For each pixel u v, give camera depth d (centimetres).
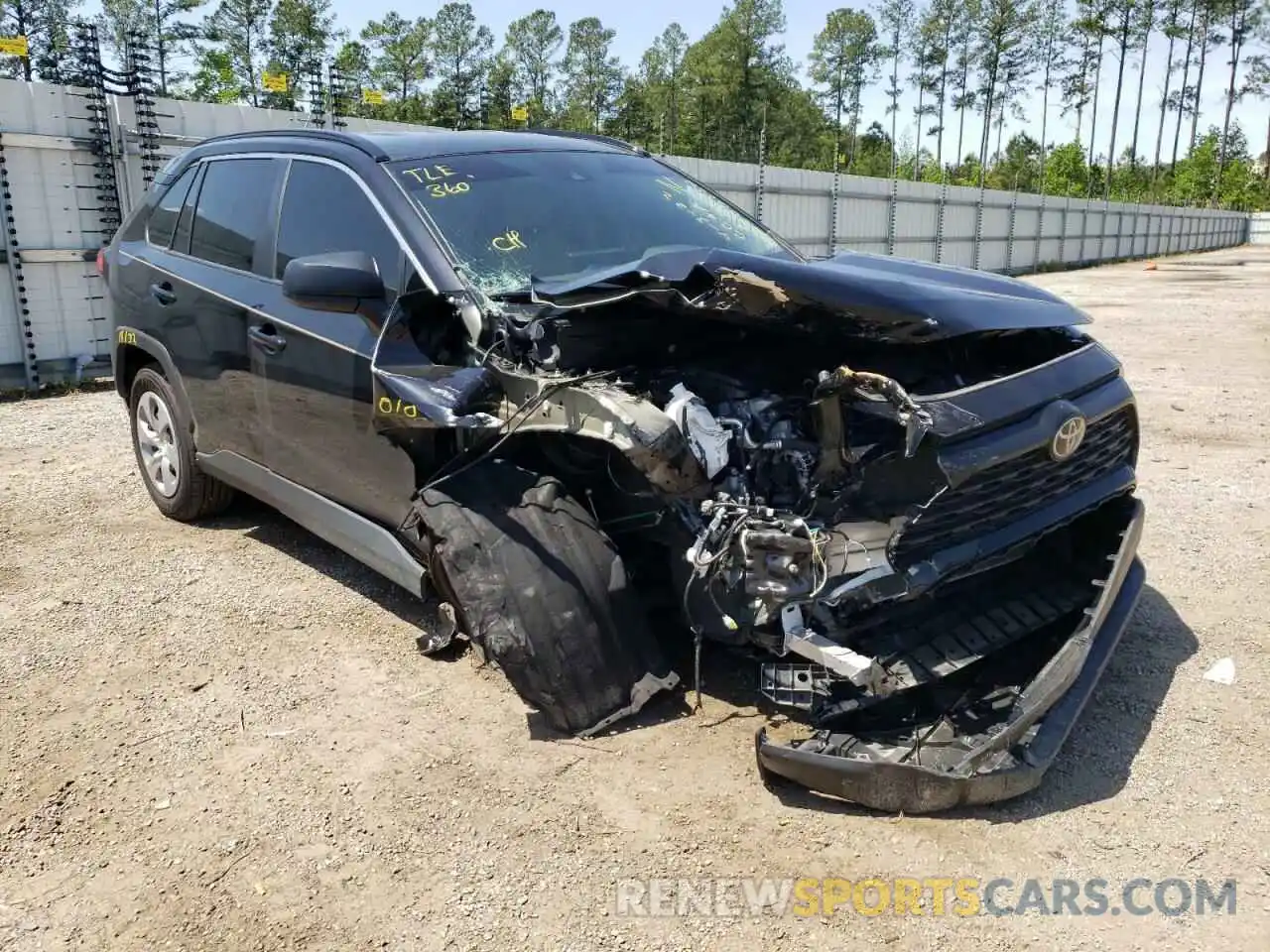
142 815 298
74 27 1006
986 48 6450
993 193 3156
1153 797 299
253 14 4369
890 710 309
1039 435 306
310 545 515
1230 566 481
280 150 458
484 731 338
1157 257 4978
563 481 338
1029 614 333
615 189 434
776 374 329
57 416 847
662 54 8044
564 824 288
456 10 5462
